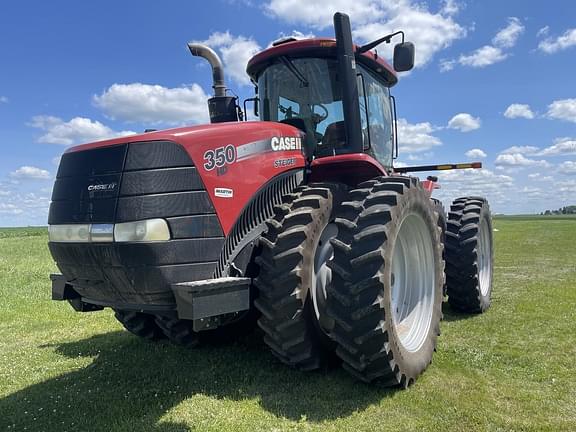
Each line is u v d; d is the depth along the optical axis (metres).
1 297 7.95
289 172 3.87
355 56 4.59
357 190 3.67
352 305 3.24
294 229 3.37
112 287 3.13
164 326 4.38
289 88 4.51
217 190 3.19
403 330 3.86
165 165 2.99
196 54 4.70
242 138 3.44
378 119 5.15
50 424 3.18
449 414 3.07
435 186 6.16
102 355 4.62
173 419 3.13
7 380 4.03
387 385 3.42
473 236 5.56
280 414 3.13
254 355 4.29
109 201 3.00
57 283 3.64
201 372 3.94
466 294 5.52
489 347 4.36
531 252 13.28
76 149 3.24
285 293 3.31
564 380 3.58
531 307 5.87
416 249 4.12
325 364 3.67
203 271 3.06
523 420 2.98
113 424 3.12
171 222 2.96
